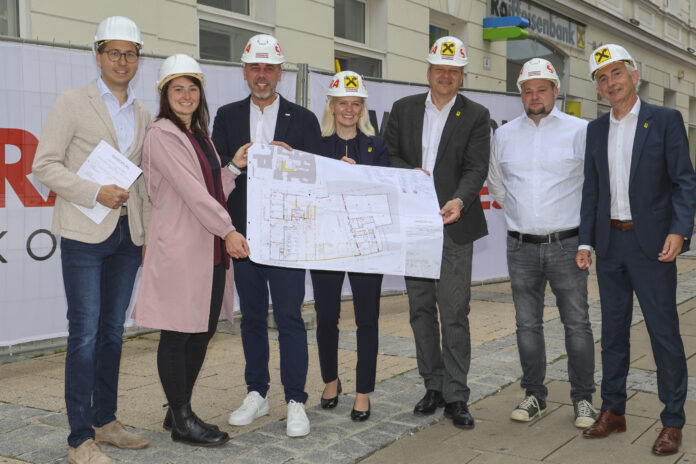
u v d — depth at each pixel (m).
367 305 3.69
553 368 4.76
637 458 3.27
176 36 7.00
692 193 3.23
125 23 3.07
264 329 3.78
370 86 6.55
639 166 3.29
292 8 8.36
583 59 15.74
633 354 5.14
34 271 4.78
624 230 3.38
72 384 3.08
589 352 3.69
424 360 3.88
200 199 3.09
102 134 3.06
